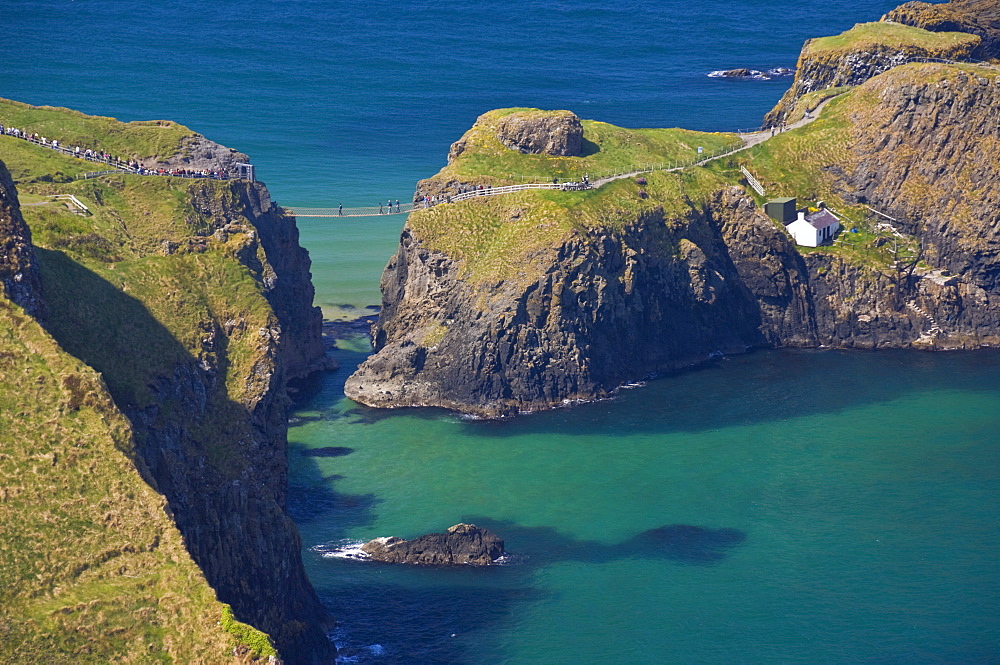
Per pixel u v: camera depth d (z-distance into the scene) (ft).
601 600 602.03
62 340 541.34
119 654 435.94
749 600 603.67
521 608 595.47
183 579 454.81
